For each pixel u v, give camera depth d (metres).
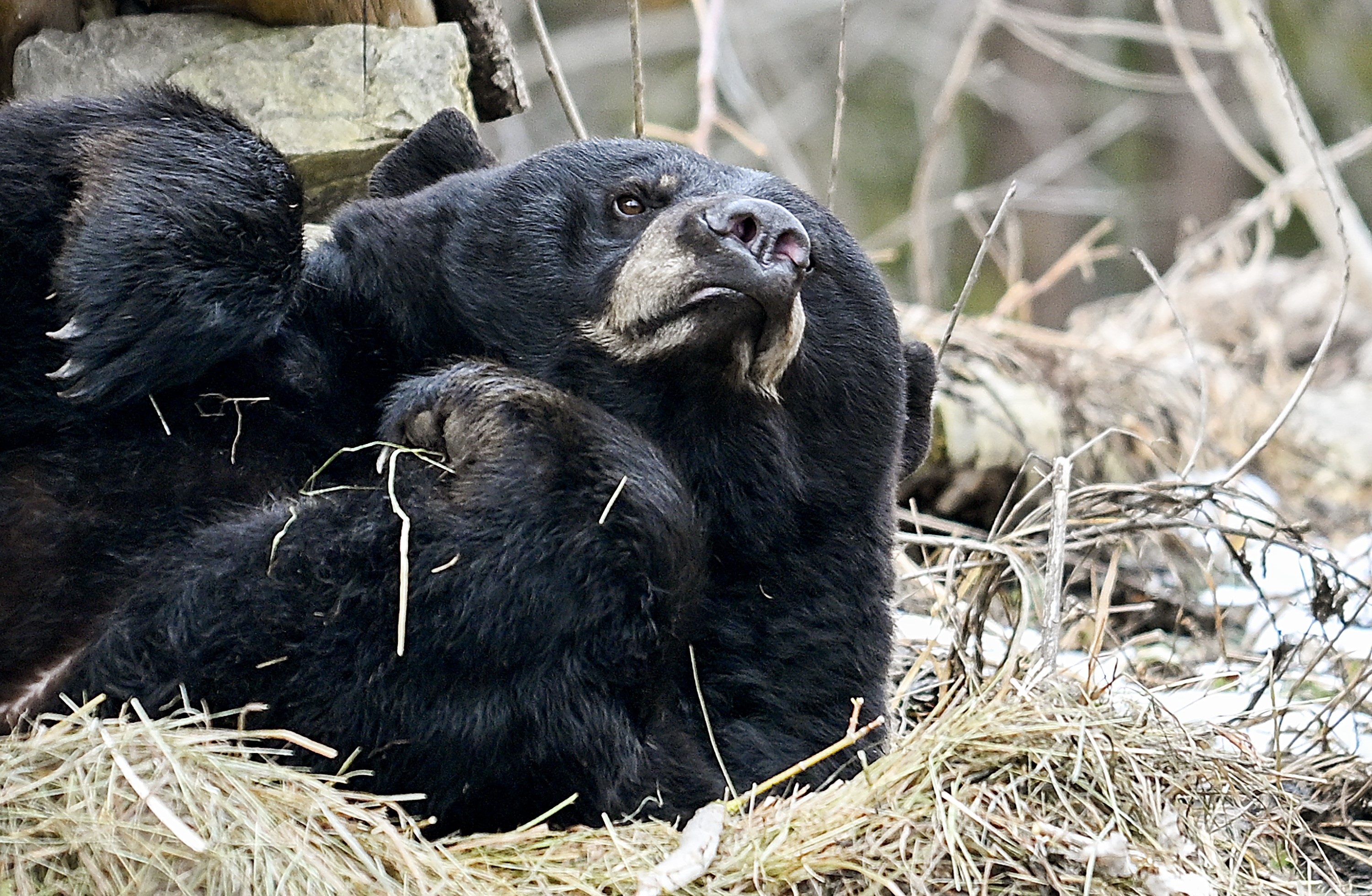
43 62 10.76
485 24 11.91
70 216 7.29
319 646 6.80
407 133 10.94
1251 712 9.83
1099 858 6.65
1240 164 40.00
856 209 35.22
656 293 7.64
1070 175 37.44
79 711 6.46
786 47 35.59
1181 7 38.81
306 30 11.14
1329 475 18.16
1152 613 12.47
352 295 8.20
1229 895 6.93
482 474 7.04
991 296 36.09
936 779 7.00
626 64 34.34
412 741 6.89
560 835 6.90
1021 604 8.76
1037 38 20.42
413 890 6.28
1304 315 21.88
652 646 7.29
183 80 10.81
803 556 8.30
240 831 6.16
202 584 6.83
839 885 6.73
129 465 7.33
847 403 8.35
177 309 7.18
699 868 6.56
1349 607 11.91
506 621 6.87
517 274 8.15
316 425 7.80
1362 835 8.66
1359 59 38.88
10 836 5.99
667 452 7.97
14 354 7.25
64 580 7.17
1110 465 15.12
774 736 8.18
